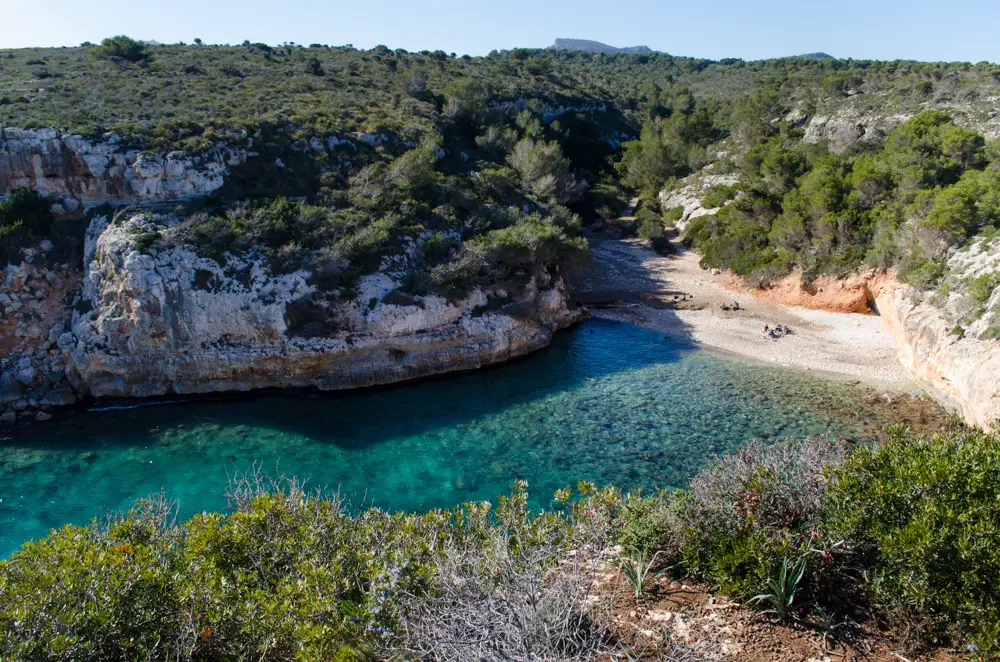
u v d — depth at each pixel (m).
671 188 67.31
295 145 40.53
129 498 21.05
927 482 7.68
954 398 26.31
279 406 28.89
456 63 87.75
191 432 26.12
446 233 37.75
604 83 110.69
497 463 23.16
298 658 6.79
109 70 49.66
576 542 9.15
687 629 7.41
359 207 36.81
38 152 32.34
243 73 56.12
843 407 27.27
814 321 38.81
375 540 9.72
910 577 7.01
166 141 34.88
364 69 67.88
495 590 7.11
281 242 32.31
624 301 43.88
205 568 8.33
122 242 29.94
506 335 34.69
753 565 7.94
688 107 94.44
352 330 31.23
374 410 28.47
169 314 29.14
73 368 29.25
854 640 7.07
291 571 8.94
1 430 26.16
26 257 31.17
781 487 8.96
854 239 40.03
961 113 50.31
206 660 7.09
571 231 47.84
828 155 50.38
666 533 9.15
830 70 97.25
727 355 34.28
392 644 6.71
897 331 33.66
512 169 53.72
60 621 6.45
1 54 54.12
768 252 44.72
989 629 6.42
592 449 24.00
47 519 19.92
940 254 32.91
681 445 24.05
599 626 7.17
